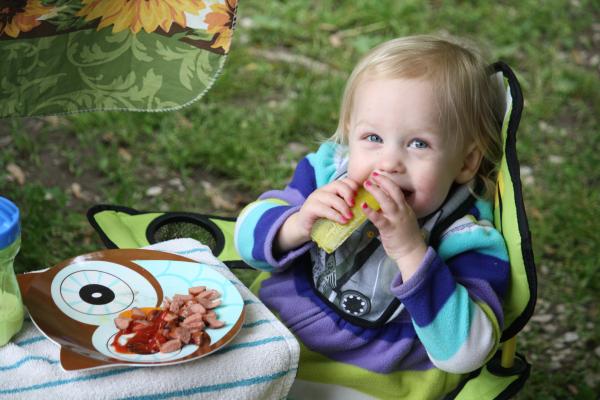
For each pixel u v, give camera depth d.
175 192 3.56
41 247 3.03
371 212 1.62
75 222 3.25
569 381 2.86
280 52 4.68
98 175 3.61
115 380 1.33
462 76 1.73
